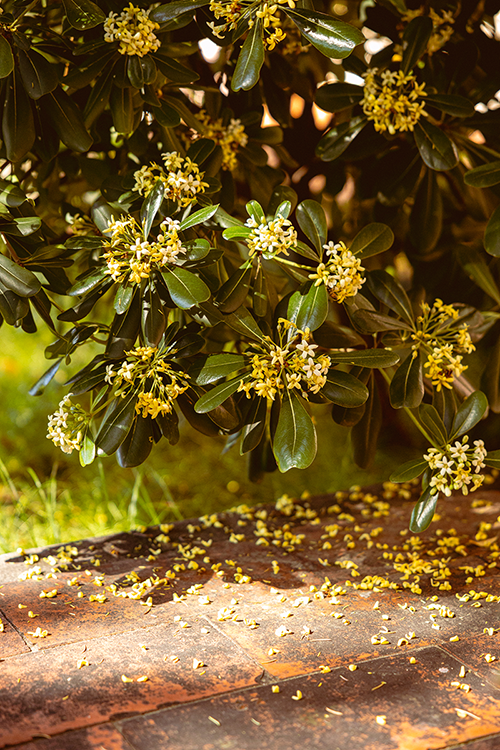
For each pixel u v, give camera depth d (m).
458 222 2.26
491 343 2.22
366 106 2.06
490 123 2.09
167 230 1.96
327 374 1.93
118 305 1.93
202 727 1.80
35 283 1.95
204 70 2.19
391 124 2.05
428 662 1.89
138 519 2.28
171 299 1.94
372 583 2.03
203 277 1.97
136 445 1.95
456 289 2.22
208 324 1.94
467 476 1.95
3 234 1.99
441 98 2.03
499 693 1.85
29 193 2.22
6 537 2.21
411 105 2.04
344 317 2.29
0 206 1.96
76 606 1.98
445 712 1.83
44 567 2.06
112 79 1.99
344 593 2.01
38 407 2.68
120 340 1.94
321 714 1.82
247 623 1.95
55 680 1.86
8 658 1.89
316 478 2.43
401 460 2.48
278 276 2.12
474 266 2.18
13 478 2.43
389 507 2.23
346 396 1.92
